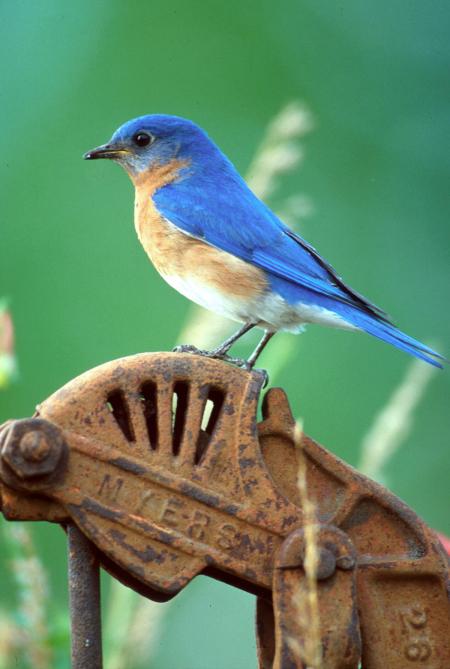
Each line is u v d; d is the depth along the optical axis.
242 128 15.42
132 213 14.52
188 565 5.60
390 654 5.89
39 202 14.59
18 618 6.31
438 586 5.93
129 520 5.55
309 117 9.09
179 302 13.84
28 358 13.41
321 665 5.56
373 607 5.89
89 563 5.85
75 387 5.63
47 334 13.66
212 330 8.01
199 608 10.47
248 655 10.30
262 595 5.95
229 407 5.76
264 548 5.66
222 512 5.65
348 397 13.46
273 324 10.66
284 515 5.68
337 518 5.94
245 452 5.71
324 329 13.71
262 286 10.55
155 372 5.69
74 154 14.91
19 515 5.55
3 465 5.45
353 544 5.77
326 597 5.62
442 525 12.78
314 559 5.23
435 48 16.02
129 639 6.73
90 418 5.60
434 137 15.59
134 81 15.41
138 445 5.63
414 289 14.77
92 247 14.27
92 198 14.59
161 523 5.60
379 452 7.01
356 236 15.09
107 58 15.41
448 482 12.95
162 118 11.40
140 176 11.38
